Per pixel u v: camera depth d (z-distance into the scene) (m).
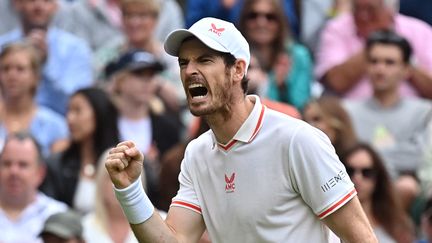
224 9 26.25
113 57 25.61
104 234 19.75
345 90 24.83
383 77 23.48
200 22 12.47
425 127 23.45
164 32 26.94
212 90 12.39
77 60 25.50
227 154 12.87
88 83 25.52
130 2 25.31
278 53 23.94
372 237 12.70
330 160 12.63
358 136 23.39
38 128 23.48
